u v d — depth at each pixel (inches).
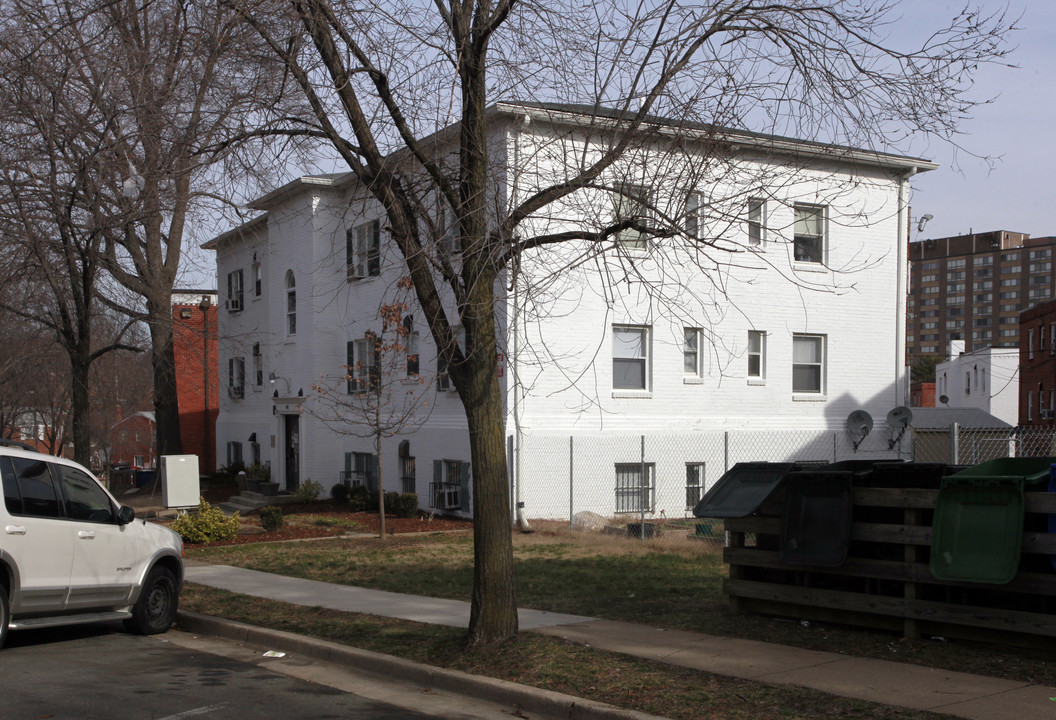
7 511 358.3
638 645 346.9
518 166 441.1
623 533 776.3
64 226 654.5
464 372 353.1
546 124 484.7
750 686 288.4
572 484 796.6
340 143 376.2
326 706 302.7
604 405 870.4
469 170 362.9
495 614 348.5
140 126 544.4
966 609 321.1
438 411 926.4
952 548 321.1
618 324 879.1
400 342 847.7
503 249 362.3
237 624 426.0
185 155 435.8
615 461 873.5
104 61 597.0
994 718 248.7
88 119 617.0
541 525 805.9
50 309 784.3
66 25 559.8
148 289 805.9
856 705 263.9
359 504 973.2
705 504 391.2
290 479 1157.7
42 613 372.8
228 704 302.5
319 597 490.3
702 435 916.0
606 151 389.7
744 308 936.3
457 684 319.6
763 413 948.0
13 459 368.2
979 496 319.0
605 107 413.4
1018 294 5846.5
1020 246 5895.7
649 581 518.6
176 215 708.0
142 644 408.2
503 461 355.6
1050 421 1471.5
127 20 539.2
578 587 500.1
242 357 1330.0
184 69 442.9
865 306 996.6
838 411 985.5
